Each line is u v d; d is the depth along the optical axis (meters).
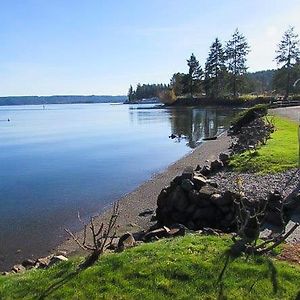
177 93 113.94
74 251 11.12
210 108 85.44
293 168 14.88
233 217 10.97
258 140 21.62
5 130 62.94
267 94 85.69
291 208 9.95
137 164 26.17
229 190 11.77
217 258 6.77
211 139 36.12
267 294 5.80
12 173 24.47
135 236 10.81
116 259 6.98
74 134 52.44
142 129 54.81
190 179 12.55
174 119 67.31
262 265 6.51
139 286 6.18
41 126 71.69
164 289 6.06
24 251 11.73
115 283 6.29
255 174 14.91
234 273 6.31
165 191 12.71
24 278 6.87
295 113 37.59
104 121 79.56
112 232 12.45
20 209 16.25
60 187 20.12
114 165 26.22
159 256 6.98
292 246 7.44
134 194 17.73
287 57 74.88
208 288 6.02
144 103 176.00
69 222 14.28
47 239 12.62
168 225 11.77
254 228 8.00
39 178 22.66
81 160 29.11
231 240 7.64
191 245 7.42
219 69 93.12
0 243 12.42
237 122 36.47
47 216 15.14
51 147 38.25
